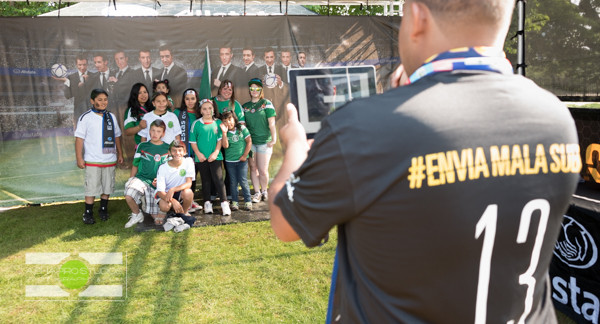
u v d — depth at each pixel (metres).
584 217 2.56
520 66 3.58
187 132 5.81
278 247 4.35
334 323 0.96
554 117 0.78
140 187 5.12
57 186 6.20
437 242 0.71
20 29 5.91
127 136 6.31
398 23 6.67
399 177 0.69
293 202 0.82
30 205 6.19
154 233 4.86
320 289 3.43
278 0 7.43
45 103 6.07
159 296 3.35
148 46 6.24
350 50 6.61
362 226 0.76
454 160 0.70
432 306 0.76
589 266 2.57
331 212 0.76
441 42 0.79
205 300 3.28
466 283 0.74
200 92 6.34
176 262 4.01
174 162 5.01
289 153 0.96
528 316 0.83
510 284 0.77
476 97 0.75
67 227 5.14
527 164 0.74
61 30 6.03
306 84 1.09
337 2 7.66
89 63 6.14
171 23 6.24
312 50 6.55
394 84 0.96
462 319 0.76
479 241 0.72
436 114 0.72
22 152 6.04
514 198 0.73
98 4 8.23
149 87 6.30
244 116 5.93
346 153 0.72
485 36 0.78
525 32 3.64
